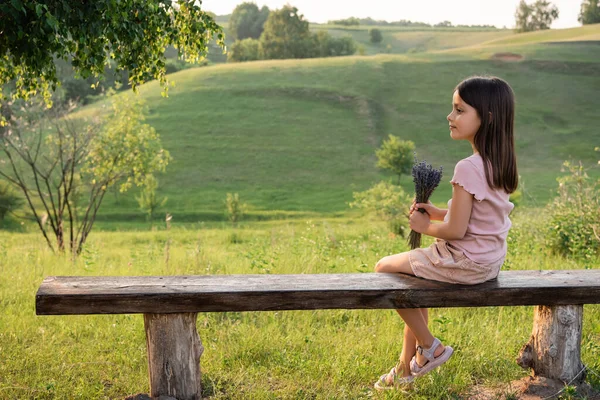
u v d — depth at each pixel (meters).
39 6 4.21
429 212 3.65
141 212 40.19
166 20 5.47
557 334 3.76
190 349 3.46
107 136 15.35
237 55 129.62
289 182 48.78
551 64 78.75
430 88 71.31
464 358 4.34
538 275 3.84
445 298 3.48
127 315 5.51
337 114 63.53
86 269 7.99
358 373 4.15
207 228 34.69
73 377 4.11
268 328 5.08
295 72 75.12
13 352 4.53
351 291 3.42
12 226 32.06
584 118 63.69
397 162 49.09
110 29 4.92
